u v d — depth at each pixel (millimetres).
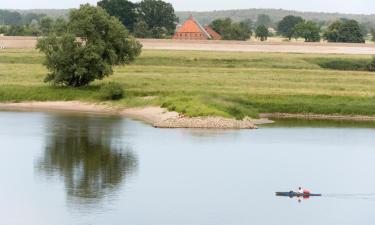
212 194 172250
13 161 199125
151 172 190125
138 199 166750
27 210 157500
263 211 161625
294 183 184250
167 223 151750
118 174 187375
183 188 176625
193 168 195625
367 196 175000
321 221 156125
